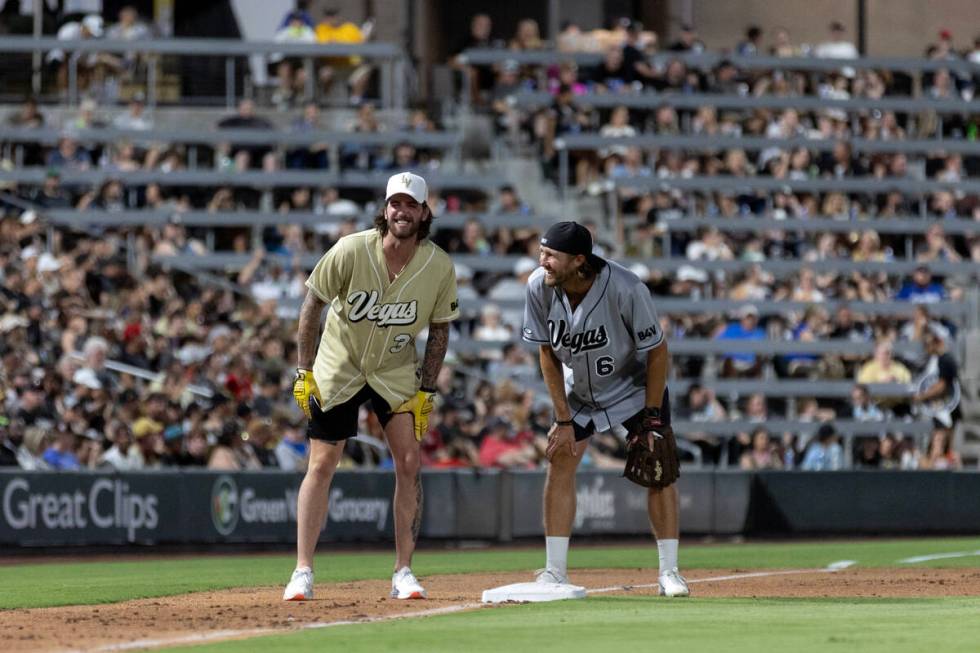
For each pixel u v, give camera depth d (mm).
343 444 18672
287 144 60469
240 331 48969
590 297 17812
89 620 15883
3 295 44812
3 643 13484
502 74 65625
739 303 56531
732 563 30891
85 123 60000
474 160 64312
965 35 80312
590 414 18625
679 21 77125
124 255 53000
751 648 12195
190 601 19016
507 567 29875
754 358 56031
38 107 61375
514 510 43688
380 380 18328
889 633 13469
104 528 37938
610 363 18219
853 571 26984
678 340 55219
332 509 40781
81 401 41125
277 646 12539
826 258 59938
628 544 43250
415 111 64062
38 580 26156
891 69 68562
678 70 65688
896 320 58125
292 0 69062
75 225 53531
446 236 57969
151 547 38562
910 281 60406
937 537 46656
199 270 55031
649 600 17922
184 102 62969
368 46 62594
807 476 46125
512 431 47062
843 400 55719
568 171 64125
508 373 52656
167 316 47688
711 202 61938
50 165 58156
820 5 78625
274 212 57625
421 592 18516
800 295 57781
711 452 51656
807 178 62656
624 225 61219
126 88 62500
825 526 46219
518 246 57750
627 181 60969
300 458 43812
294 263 54875
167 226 55094
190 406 41594
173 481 38969
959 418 52594
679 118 66000
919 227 61438
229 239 57750
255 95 63406
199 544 39188
